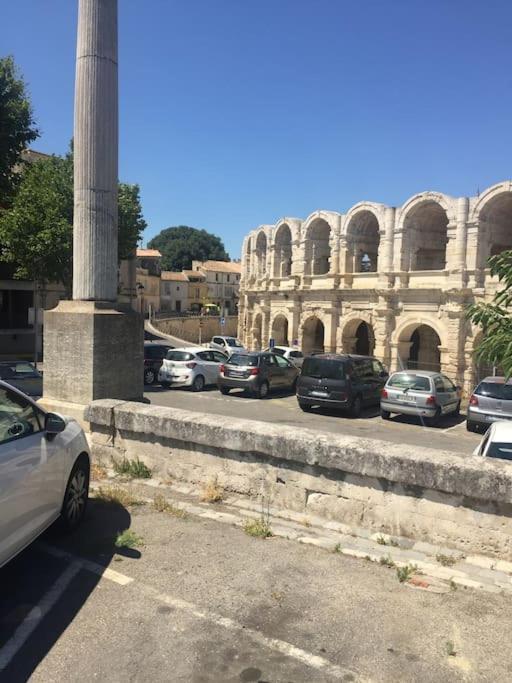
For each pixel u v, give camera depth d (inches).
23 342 1482.5
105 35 317.1
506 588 182.5
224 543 215.2
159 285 3614.7
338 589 180.9
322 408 859.4
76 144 320.8
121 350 332.8
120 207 1223.5
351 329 1444.4
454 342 1162.6
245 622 161.0
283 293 1624.0
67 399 326.0
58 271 1127.0
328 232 1593.3
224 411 792.9
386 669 140.6
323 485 238.1
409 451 222.5
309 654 146.4
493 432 280.4
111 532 224.7
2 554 165.3
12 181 1195.3
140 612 165.6
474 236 1142.3
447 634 156.5
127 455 300.0
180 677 136.8
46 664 140.9
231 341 1740.9
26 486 179.6
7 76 1035.9
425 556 205.3
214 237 4648.1
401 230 1278.3
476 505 205.5
